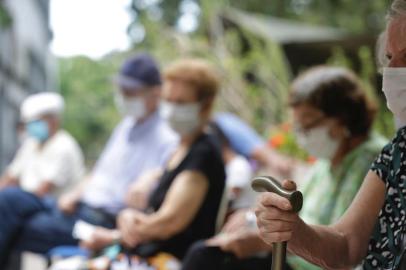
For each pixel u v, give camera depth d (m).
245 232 4.00
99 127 38.12
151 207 4.74
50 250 5.47
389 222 2.25
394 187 2.26
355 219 2.39
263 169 6.03
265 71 9.47
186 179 4.56
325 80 3.89
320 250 2.34
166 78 4.86
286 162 6.04
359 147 3.85
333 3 18.23
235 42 10.30
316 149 3.91
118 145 5.83
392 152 2.29
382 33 2.43
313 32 11.35
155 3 22.48
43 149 7.01
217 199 4.61
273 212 2.21
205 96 4.79
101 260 4.75
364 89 3.94
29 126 6.98
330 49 10.90
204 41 10.16
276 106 9.41
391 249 2.22
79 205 5.71
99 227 5.65
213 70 4.87
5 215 5.46
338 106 3.85
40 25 22.66
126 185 5.70
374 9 16.56
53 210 5.63
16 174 7.46
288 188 2.21
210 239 4.35
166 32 10.45
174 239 4.61
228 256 4.00
